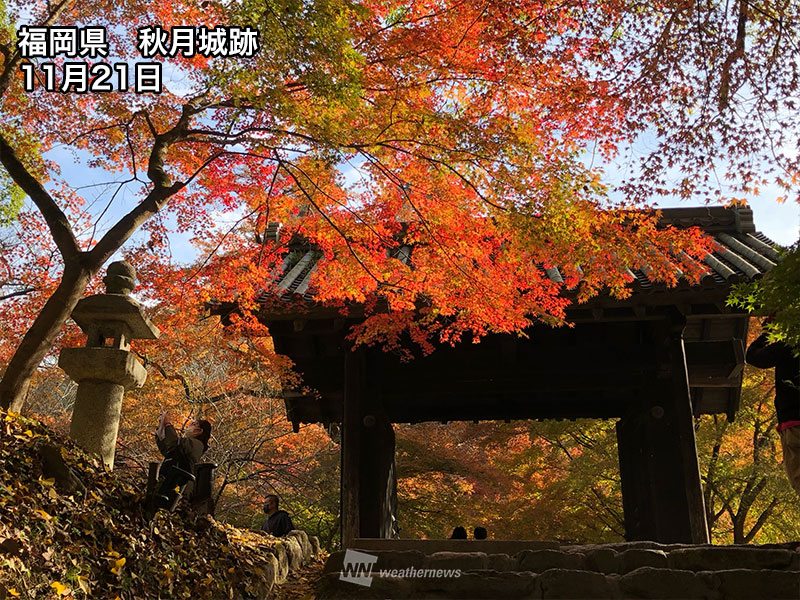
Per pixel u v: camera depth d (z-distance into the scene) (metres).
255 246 10.24
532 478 18.12
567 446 18.28
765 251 10.51
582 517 17.17
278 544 7.34
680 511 9.12
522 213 7.19
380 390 10.58
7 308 11.63
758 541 17.84
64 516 4.92
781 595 4.63
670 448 9.48
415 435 18.52
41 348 6.57
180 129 8.28
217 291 9.41
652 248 8.52
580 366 10.31
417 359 10.66
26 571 4.08
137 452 14.42
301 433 17.22
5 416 5.66
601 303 9.23
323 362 10.98
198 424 6.84
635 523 10.76
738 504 17.61
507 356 10.30
